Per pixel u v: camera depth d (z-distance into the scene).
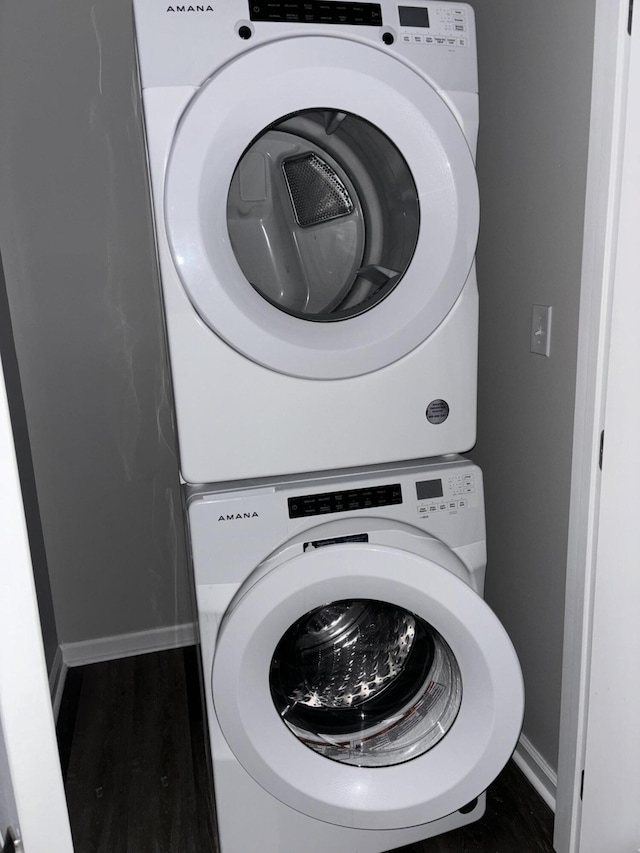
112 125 1.87
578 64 1.24
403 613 1.38
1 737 0.93
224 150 1.10
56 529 2.08
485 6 1.55
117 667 2.15
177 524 2.17
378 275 1.31
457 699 1.29
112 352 2.01
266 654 1.20
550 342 1.41
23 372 1.95
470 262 1.25
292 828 1.33
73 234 1.91
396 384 1.27
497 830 1.50
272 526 1.20
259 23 1.10
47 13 1.78
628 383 1.13
